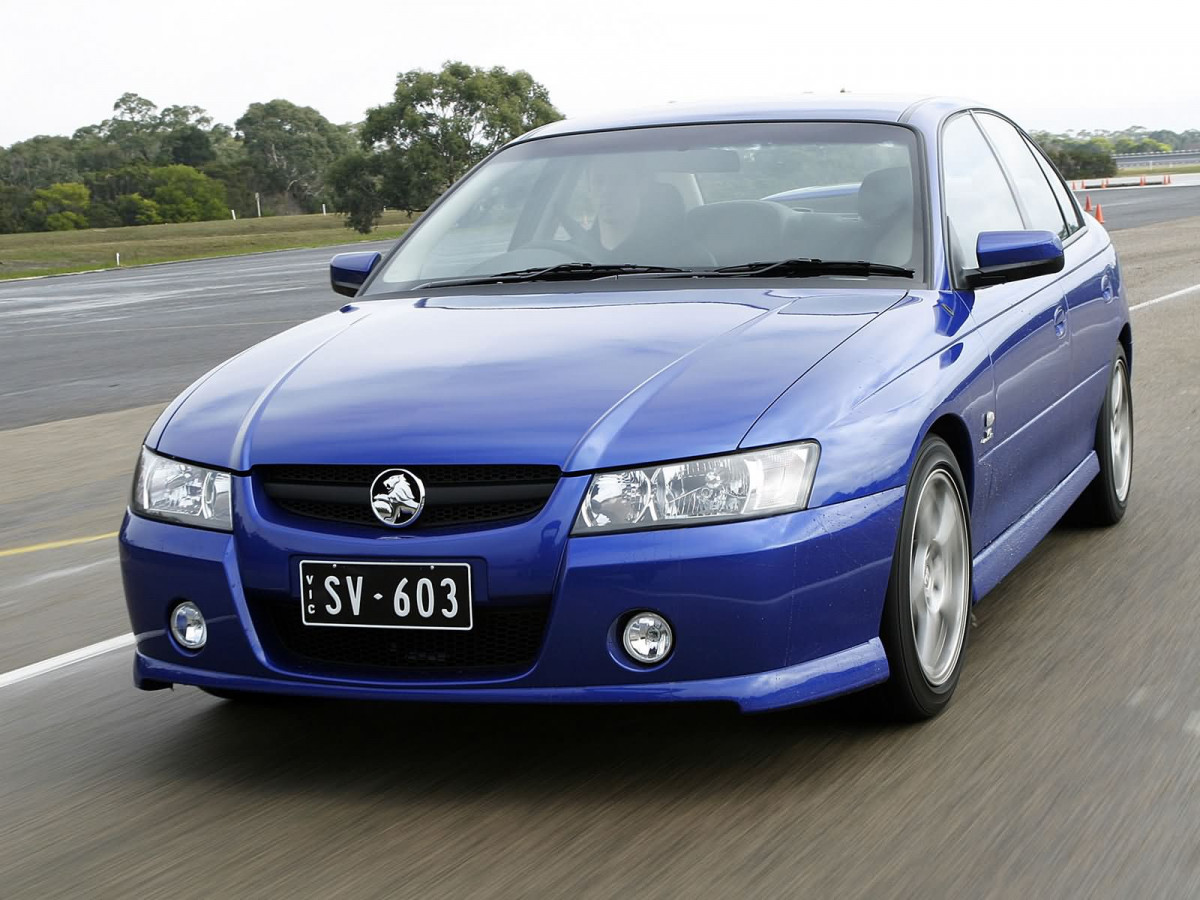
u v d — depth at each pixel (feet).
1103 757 9.75
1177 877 7.87
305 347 11.53
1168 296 44.47
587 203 13.29
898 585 9.96
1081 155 254.06
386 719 11.19
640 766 9.86
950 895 7.72
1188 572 14.62
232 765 10.40
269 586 9.61
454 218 13.92
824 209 12.53
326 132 597.52
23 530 20.72
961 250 12.48
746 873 8.07
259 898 8.04
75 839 9.16
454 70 280.10
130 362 46.93
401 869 8.34
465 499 9.28
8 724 11.81
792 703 9.18
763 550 8.97
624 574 8.95
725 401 9.43
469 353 10.64
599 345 10.43
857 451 9.55
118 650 13.98
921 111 13.67
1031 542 13.26
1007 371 12.25
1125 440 17.17
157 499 10.23
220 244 288.92
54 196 514.27
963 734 10.30
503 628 9.31
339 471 9.58
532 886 8.00
